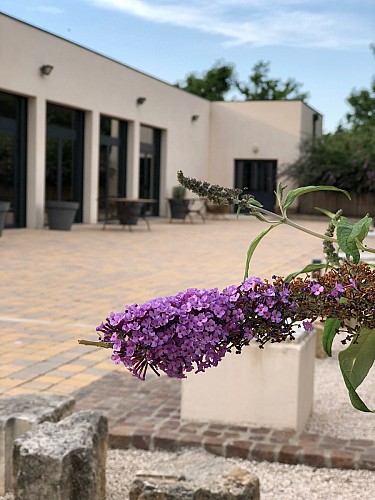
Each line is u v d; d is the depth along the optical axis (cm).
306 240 1888
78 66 2088
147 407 468
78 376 551
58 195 2103
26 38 1847
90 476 318
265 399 430
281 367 426
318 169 3078
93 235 1845
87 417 345
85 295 936
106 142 2347
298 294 160
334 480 372
